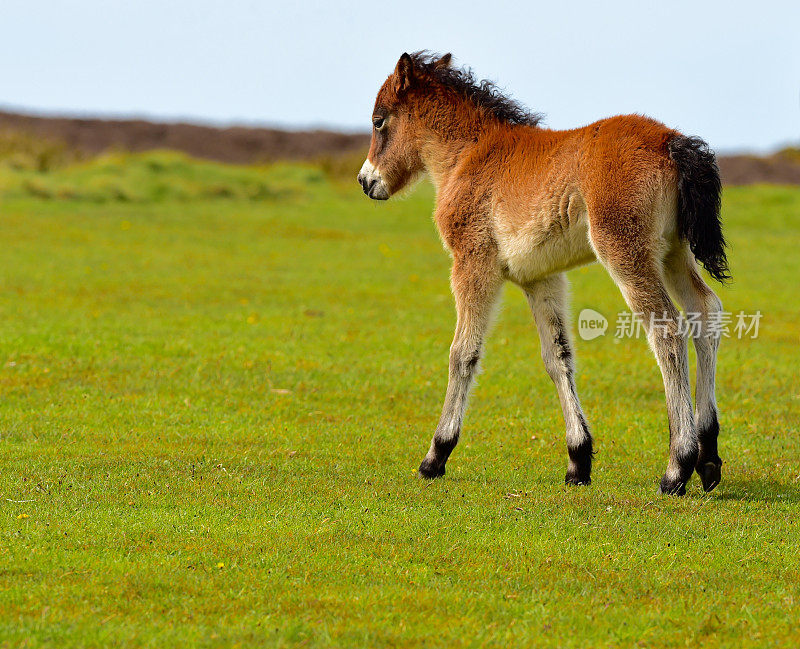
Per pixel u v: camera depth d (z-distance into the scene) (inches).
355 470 702.5
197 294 1568.7
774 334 1357.0
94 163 3026.6
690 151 595.8
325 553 507.2
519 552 518.0
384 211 2741.1
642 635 410.6
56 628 398.0
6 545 504.4
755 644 400.8
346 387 994.7
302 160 3937.0
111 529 538.6
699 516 591.8
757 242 2352.4
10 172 2748.5
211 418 855.7
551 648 396.5
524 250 655.1
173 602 434.0
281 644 390.9
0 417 823.1
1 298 1435.8
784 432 842.8
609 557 511.5
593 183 610.9
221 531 541.3
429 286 1740.9
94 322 1284.4
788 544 539.8
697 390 657.6
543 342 697.6
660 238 606.5
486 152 689.0
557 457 764.6
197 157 4040.4
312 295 1606.8
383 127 772.0
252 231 2336.4
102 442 757.3
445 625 417.1
